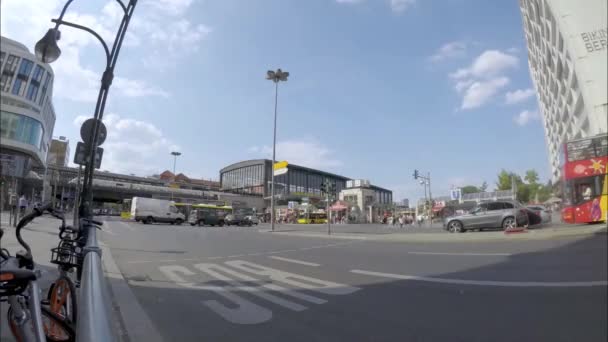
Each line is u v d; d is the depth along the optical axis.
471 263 9.81
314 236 21.77
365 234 23.00
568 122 40.38
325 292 6.86
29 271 1.67
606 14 33.28
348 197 87.88
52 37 4.63
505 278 7.69
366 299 6.29
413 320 5.11
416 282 7.63
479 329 4.68
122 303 5.80
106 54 6.02
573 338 4.29
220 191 103.81
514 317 5.10
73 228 4.79
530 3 48.12
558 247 12.20
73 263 4.48
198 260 11.15
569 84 37.72
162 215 44.09
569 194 19.42
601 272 7.88
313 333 4.64
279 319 5.21
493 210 20.30
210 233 24.73
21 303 2.07
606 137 18.80
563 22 34.69
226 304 6.02
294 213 72.88
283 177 103.75
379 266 9.83
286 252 13.39
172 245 15.66
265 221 77.69
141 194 77.69
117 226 30.12
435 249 13.41
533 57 59.78
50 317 2.84
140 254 12.45
